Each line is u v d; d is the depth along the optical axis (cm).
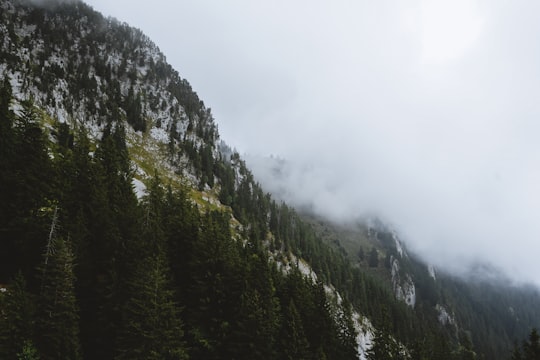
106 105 13725
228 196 14475
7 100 5759
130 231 4869
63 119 11269
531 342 5834
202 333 4475
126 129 13712
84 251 4381
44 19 15200
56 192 5022
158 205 6588
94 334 3909
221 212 12406
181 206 7075
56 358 3173
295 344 4975
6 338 2958
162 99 16675
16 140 5238
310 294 6600
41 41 14050
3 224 4509
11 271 4284
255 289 4981
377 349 6562
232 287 5012
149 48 19600
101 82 14525
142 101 15725
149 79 17188
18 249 4353
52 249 3822
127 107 14475
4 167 4834
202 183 13975
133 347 3491
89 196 5516
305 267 15575
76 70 14088
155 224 5100
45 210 4572
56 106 11438
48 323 3225
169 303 3756
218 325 4641
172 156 14088
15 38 12838
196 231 5672
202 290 4806
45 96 11356
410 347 8181
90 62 15225
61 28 15412
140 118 14525
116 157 7894
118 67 16375
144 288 3700
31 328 3138
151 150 13812
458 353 11362
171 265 5188
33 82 11325
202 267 5072
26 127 5462
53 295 3378
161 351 3500
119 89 15062
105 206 5247
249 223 13988
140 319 3569
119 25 19200
